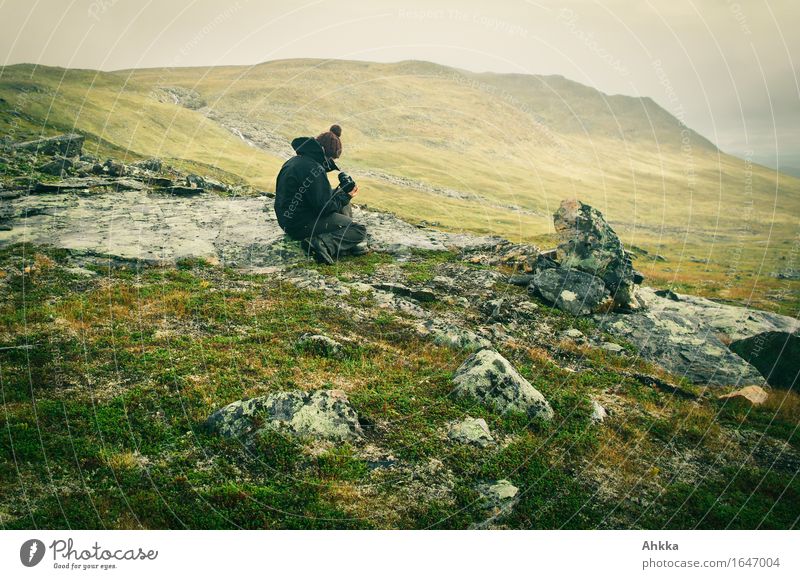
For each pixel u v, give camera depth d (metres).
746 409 10.99
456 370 10.32
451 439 8.22
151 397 8.55
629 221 99.06
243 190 29.70
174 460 7.25
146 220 19.59
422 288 15.24
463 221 61.19
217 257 16.33
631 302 15.80
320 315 12.64
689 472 8.52
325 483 7.07
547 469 7.89
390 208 60.44
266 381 9.38
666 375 12.30
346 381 9.73
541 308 15.00
